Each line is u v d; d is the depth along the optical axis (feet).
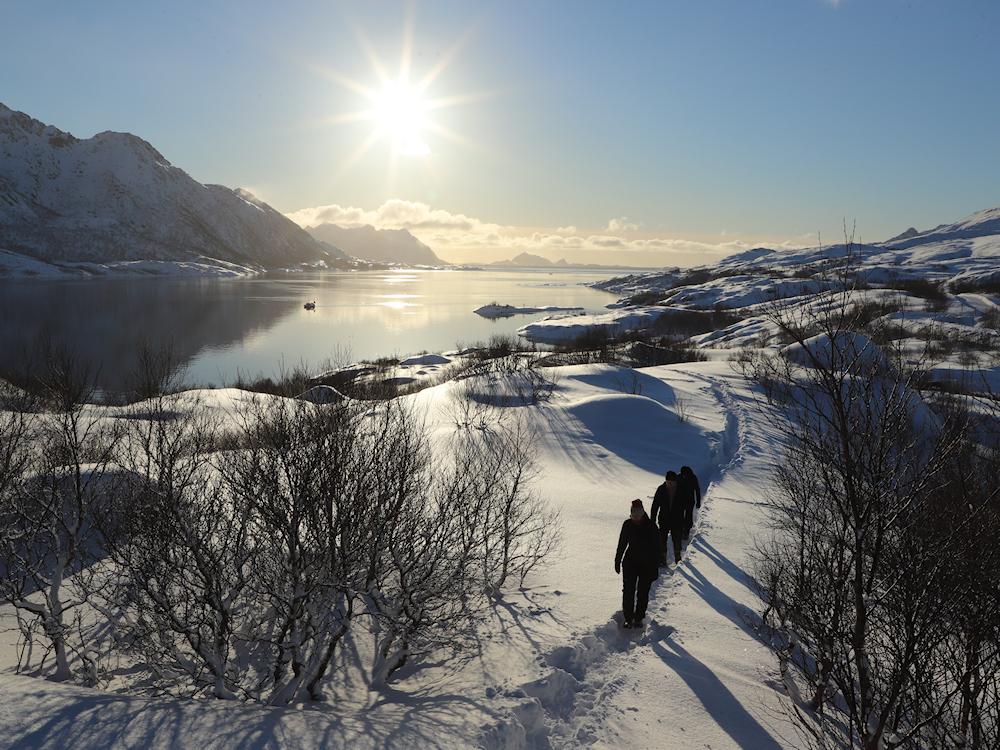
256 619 18.57
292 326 306.55
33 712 11.69
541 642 19.08
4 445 20.59
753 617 20.79
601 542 29.81
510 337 268.82
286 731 11.91
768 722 15.15
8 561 19.65
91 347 197.88
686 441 56.44
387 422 18.99
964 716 12.15
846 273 13.97
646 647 19.11
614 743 14.46
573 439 56.44
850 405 12.73
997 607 11.85
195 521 16.75
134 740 10.96
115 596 18.60
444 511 20.04
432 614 19.80
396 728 12.69
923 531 12.95
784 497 30.22
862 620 12.41
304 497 16.16
